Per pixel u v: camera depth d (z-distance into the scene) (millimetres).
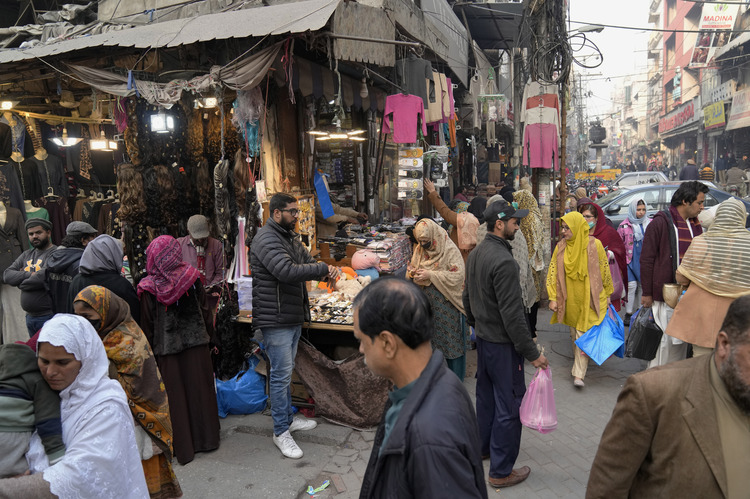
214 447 3947
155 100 4617
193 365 3836
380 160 8383
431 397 1320
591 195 19219
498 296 3287
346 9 4578
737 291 3197
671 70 45250
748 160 24250
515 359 3402
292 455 3820
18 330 5836
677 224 4168
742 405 1405
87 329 1917
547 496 3357
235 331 4629
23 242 5957
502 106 14789
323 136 6449
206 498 3297
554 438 4145
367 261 5844
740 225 3273
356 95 6262
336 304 4836
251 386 4539
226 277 4816
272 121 5434
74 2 8398
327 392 4355
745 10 28547
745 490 1422
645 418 1541
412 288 1424
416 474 1219
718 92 28891
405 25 6324
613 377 5383
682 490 1508
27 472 1742
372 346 1415
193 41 4285
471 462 1271
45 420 1795
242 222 4785
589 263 4922
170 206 5336
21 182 6441
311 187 6352
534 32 8453
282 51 4516
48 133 7059
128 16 6531
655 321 4277
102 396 1918
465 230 6109
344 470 3672
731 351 1410
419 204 10695
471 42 11555
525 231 6441
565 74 8305
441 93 7559
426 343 1414
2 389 1733
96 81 4891
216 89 4438
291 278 3662
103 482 1843
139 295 3684
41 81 6383
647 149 63344
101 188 7516
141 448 2732
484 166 18297
